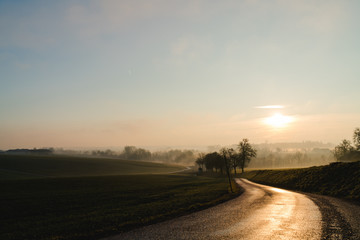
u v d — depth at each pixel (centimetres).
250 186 5309
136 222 1758
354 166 3584
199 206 2491
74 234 1513
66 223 1875
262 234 1312
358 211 1862
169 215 2022
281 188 4472
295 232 1331
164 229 1520
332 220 1590
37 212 2550
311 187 3675
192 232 1412
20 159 13788
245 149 12175
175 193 4034
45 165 12962
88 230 1606
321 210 1967
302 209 2055
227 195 3559
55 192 4334
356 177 3114
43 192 4344
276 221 1617
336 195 2827
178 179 8644
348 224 1470
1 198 3544
